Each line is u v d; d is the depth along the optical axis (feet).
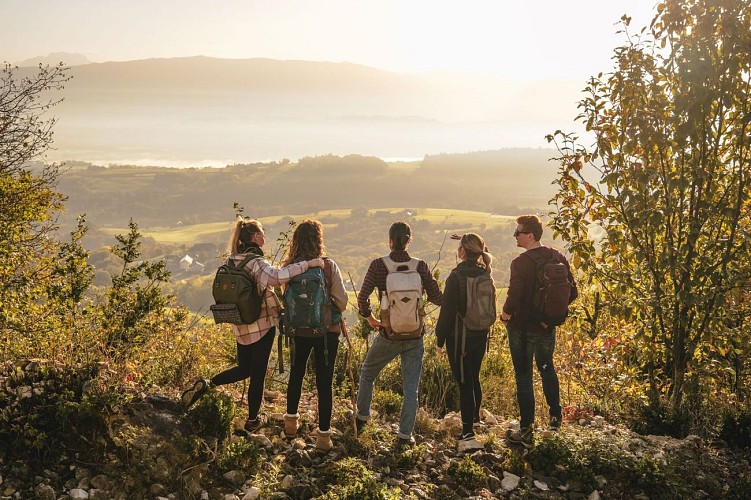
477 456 17.66
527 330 18.78
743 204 22.44
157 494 13.87
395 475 16.38
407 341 17.69
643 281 23.29
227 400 16.78
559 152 23.06
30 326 23.57
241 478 15.06
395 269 17.54
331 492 14.61
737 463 18.85
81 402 14.73
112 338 20.22
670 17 21.47
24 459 13.78
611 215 23.12
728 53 21.04
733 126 22.09
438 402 23.34
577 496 16.22
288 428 17.24
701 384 22.15
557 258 18.83
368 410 18.08
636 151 22.11
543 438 18.06
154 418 15.90
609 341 25.00
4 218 31.73
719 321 21.36
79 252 24.88
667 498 16.26
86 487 13.53
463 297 18.30
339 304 16.92
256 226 17.08
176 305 24.67
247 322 16.57
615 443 18.11
